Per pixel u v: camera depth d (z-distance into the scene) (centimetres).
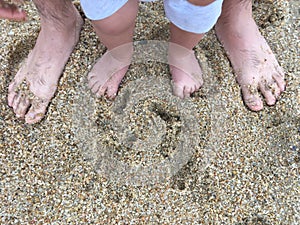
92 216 150
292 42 178
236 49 168
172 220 150
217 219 151
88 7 127
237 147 160
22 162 155
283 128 164
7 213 149
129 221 149
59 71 164
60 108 162
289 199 154
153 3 181
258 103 165
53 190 152
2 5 116
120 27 137
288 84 170
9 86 165
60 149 157
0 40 171
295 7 185
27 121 160
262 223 151
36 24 174
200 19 129
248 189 155
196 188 154
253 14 183
